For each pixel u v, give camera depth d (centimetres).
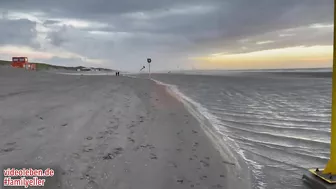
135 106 840
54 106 713
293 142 569
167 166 398
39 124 527
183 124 657
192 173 383
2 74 2280
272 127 698
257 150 517
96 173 352
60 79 2123
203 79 3191
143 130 567
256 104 1083
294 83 2217
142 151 445
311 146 541
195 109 930
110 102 866
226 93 1518
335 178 349
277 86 1925
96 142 462
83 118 610
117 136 508
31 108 665
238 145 545
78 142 452
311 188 362
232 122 757
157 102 977
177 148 479
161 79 3303
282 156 485
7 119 544
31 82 1570
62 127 523
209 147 502
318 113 868
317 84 2039
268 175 402
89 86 1422
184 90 1700
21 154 381
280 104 1067
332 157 361
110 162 389
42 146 417
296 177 397
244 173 403
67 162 372
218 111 926
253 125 721
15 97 830
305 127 693
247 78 3297
